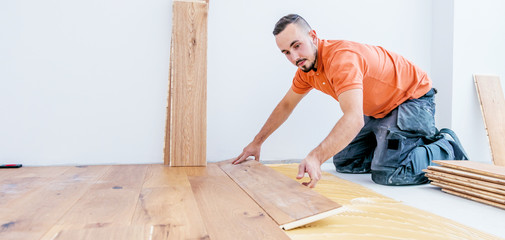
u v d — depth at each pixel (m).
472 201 1.68
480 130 2.99
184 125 2.14
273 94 2.60
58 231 0.97
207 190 1.50
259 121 2.58
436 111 3.03
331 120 2.74
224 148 2.51
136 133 2.34
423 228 1.23
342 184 1.99
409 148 2.04
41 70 2.16
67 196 1.37
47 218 1.09
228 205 1.27
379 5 2.87
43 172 1.94
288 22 1.69
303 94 2.15
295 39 1.69
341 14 2.76
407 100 2.10
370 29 2.85
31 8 2.13
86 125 2.25
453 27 2.87
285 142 2.64
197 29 2.17
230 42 2.49
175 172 1.94
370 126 2.24
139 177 1.79
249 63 2.54
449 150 2.14
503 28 3.03
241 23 2.51
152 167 2.12
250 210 1.21
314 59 1.76
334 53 1.68
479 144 2.99
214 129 2.48
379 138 2.08
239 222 1.08
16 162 2.15
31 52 2.14
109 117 2.29
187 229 1.00
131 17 2.30
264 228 1.03
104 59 2.26
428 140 2.20
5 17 2.09
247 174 1.80
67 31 2.19
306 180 2.04
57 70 2.19
